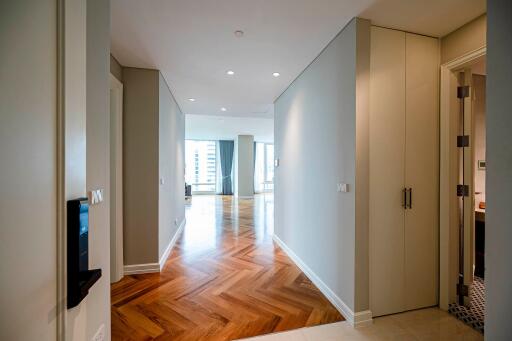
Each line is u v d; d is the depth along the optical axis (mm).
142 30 2182
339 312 2160
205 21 2045
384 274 2098
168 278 2832
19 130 716
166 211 3574
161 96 3186
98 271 1082
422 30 2152
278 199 4156
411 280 2170
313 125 2771
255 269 3092
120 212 2846
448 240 2172
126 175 2953
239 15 1972
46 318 827
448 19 2002
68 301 947
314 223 2732
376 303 2078
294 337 1835
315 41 2363
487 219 1047
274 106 4426
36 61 782
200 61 2789
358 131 1981
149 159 3021
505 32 984
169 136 3803
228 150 12523
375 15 1961
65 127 915
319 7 1866
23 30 729
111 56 2648
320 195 2592
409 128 2166
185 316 2092
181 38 2311
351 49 2035
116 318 2061
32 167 767
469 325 1963
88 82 1298
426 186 2211
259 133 10461
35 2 776
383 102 2100
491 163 1036
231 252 3732
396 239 2127
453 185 2191
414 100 2186
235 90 3807
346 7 1866
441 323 1992
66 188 929
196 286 2635
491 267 1027
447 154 2184
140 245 2988
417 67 2197
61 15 899
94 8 1357
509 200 968
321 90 2582
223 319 2051
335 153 2291
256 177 13164
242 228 5305
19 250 711
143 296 2422
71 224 950
